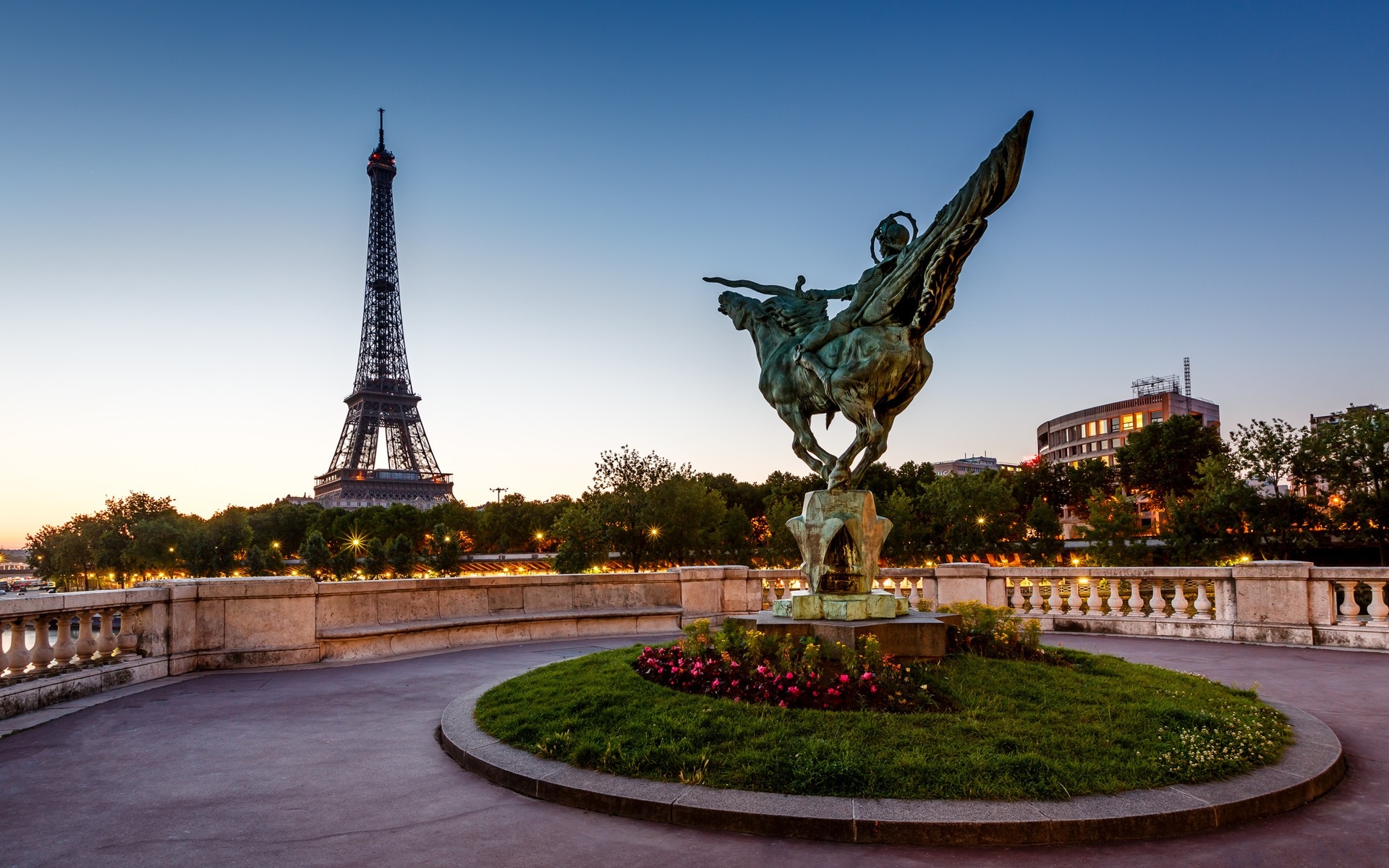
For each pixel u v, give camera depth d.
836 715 8.35
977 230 10.22
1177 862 5.95
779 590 20.58
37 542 172.00
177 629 13.80
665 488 83.31
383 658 15.38
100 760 8.64
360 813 7.07
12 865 5.99
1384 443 53.34
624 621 19.03
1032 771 7.01
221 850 6.27
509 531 137.00
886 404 11.61
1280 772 7.40
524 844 6.38
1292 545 57.09
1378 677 12.56
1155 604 18.05
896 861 6.00
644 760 7.59
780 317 12.89
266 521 150.88
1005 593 19.95
